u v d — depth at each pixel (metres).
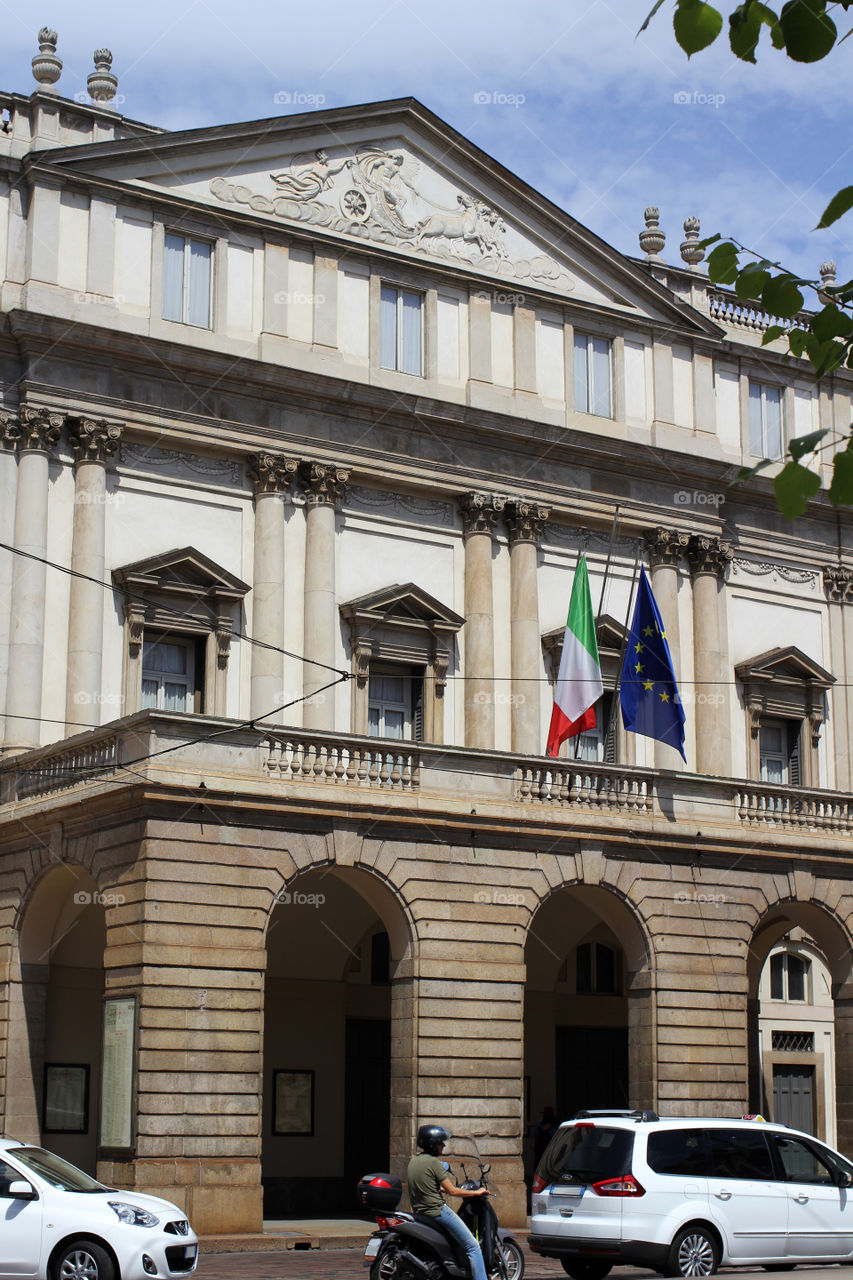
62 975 34.44
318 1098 37.75
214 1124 28.86
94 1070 34.53
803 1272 20.91
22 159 37.09
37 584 35.72
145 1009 28.58
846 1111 38.03
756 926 36.91
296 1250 28.42
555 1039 42.41
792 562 47.75
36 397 36.34
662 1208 22.52
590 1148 23.20
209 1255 27.31
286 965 37.72
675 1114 34.53
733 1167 23.30
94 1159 34.22
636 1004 35.19
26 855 32.94
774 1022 46.00
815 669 46.78
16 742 34.91
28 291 36.38
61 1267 20.38
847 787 47.22
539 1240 23.19
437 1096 31.47
